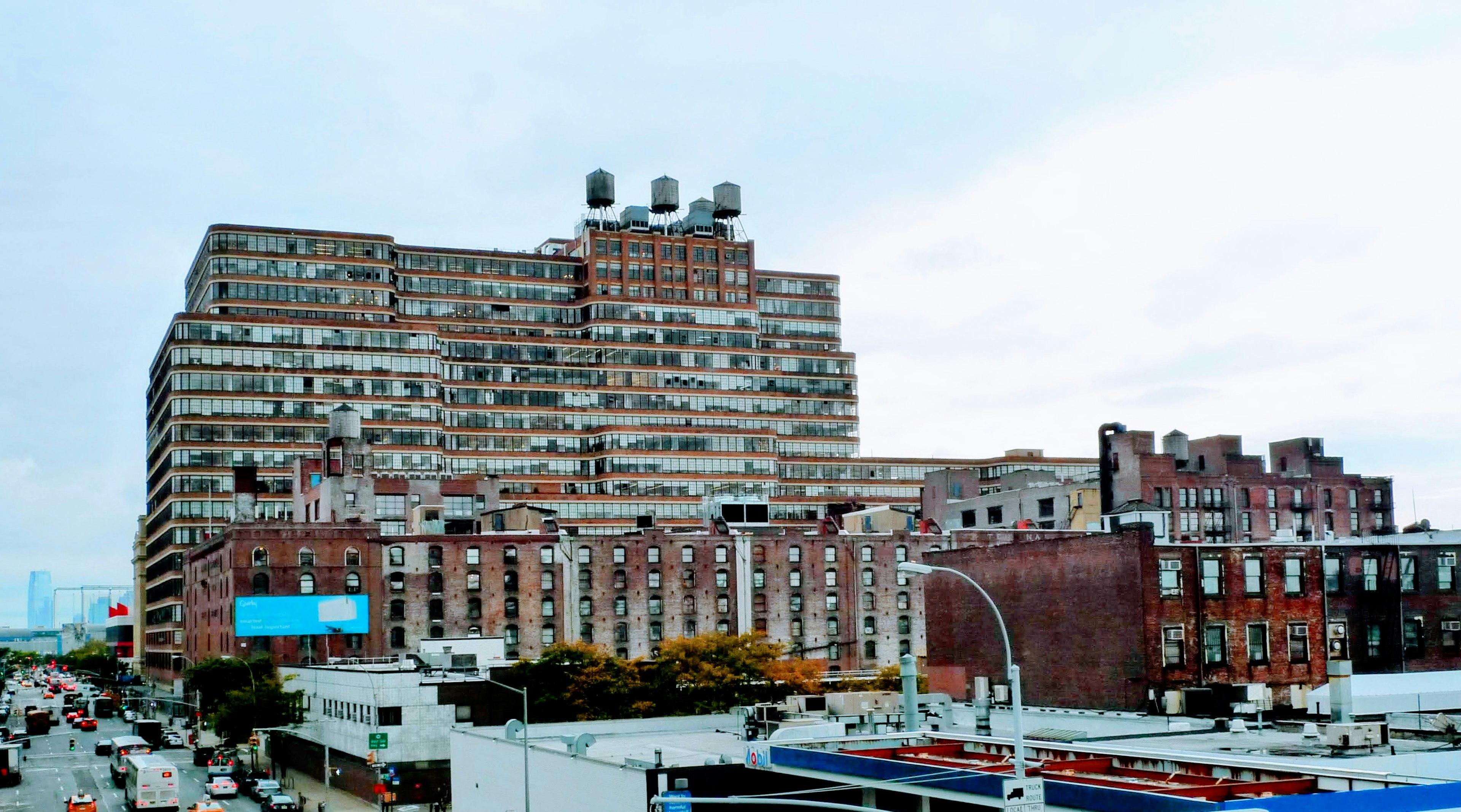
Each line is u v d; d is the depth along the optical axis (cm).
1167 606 7456
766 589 16550
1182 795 3609
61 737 16712
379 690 10775
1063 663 7925
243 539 14612
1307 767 3731
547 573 15700
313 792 11544
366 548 15025
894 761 4356
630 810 5594
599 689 11600
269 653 14588
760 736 6881
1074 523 17788
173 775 9512
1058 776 4019
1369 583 8200
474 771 7675
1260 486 19600
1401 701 6619
